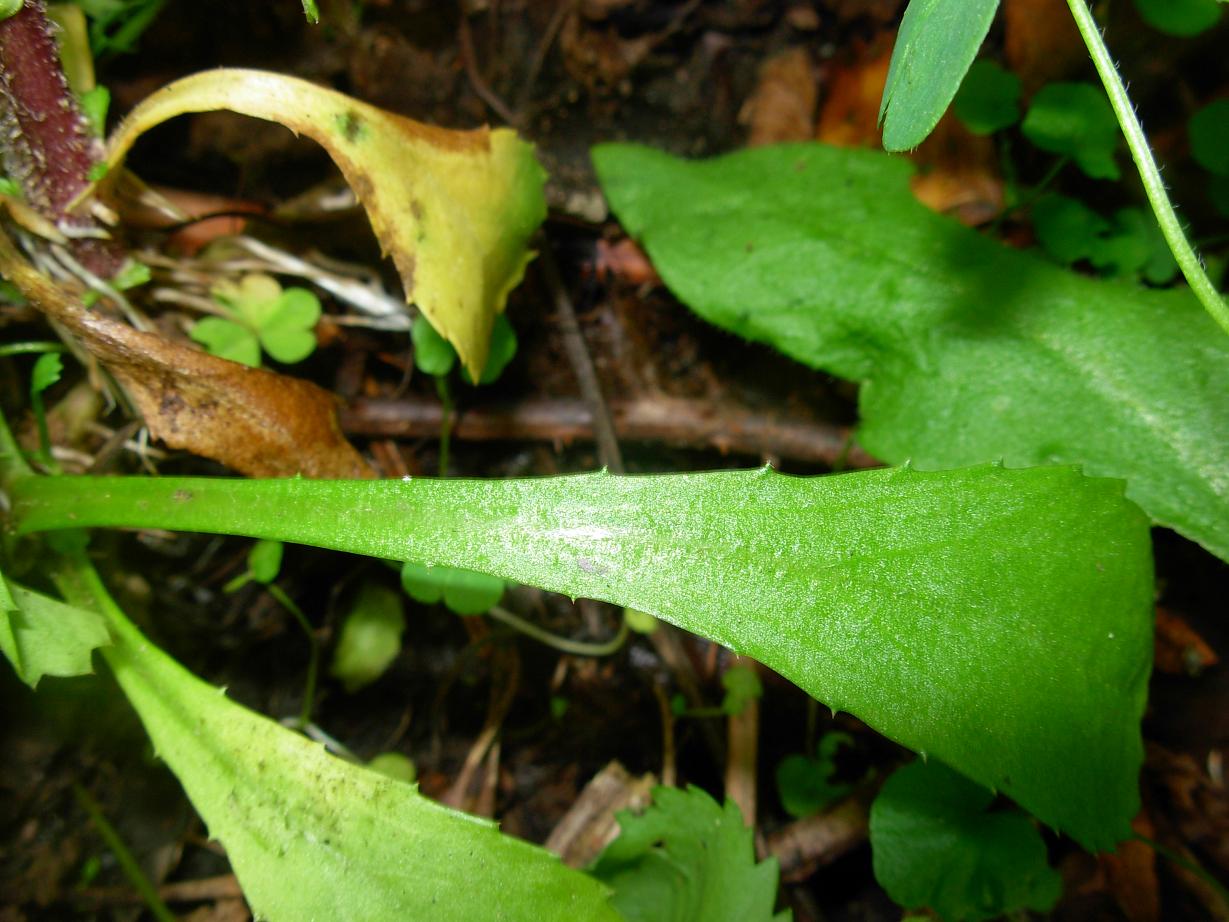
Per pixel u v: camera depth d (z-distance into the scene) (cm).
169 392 11
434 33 17
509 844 9
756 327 14
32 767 13
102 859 13
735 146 18
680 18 18
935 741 8
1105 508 9
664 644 15
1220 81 17
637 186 15
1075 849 14
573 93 18
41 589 12
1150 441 11
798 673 9
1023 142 17
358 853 9
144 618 14
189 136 16
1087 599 9
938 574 9
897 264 13
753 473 9
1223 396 11
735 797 14
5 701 13
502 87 18
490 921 9
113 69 16
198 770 10
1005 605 9
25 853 13
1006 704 8
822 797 14
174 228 13
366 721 15
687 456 16
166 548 14
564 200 16
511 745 15
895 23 18
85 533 11
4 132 11
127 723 14
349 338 15
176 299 13
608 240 17
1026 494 9
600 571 9
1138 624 9
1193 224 16
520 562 9
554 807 14
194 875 13
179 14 16
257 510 10
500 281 12
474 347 11
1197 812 14
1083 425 12
